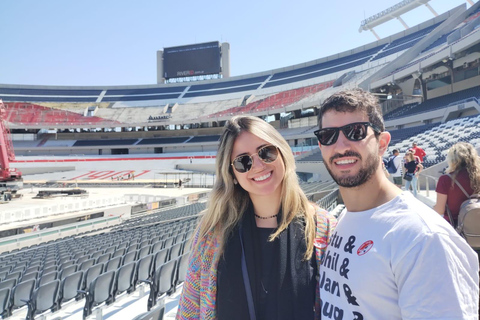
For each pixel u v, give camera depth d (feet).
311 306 4.79
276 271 4.89
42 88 215.72
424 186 37.70
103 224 56.59
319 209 5.82
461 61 78.07
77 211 56.65
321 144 4.71
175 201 76.13
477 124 48.91
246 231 5.13
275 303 4.73
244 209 5.41
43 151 180.55
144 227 42.73
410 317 3.33
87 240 37.40
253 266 4.92
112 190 110.11
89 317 14.16
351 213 4.64
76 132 192.44
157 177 148.66
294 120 157.99
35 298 14.40
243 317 4.71
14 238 41.34
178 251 21.18
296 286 4.78
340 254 4.42
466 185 9.30
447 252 3.34
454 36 83.30
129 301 15.71
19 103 198.39
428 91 93.56
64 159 160.35
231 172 5.55
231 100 191.31
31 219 48.01
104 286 14.53
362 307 3.85
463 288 3.30
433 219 3.66
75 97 212.84
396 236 3.74
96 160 161.38
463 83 82.23
